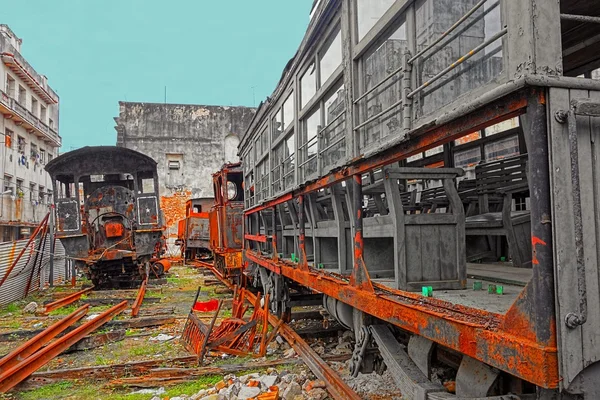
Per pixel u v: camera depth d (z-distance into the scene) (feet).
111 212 47.39
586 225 5.80
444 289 10.68
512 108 6.17
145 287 41.63
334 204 15.37
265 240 27.50
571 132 5.62
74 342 21.33
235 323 22.39
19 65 80.48
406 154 9.25
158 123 98.02
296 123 18.84
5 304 37.17
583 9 10.29
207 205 73.10
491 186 17.35
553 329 5.59
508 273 12.64
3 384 16.03
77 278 58.49
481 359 6.71
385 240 13.88
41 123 94.99
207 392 15.49
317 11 15.05
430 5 8.57
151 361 18.45
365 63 11.94
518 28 5.90
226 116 101.76
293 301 23.18
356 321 13.39
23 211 80.38
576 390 5.68
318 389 14.78
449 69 7.41
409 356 10.63
